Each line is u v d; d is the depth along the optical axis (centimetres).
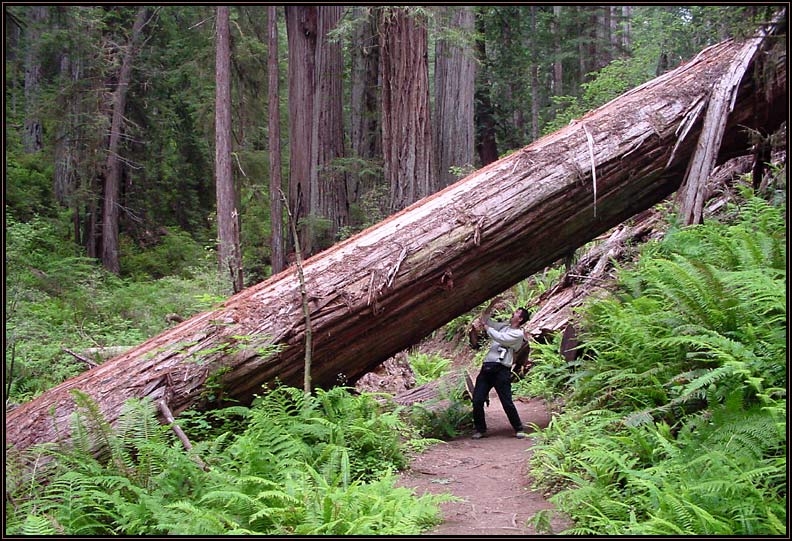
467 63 1700
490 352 695
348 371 641
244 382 576
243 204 2725
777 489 351
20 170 2153
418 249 618
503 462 589
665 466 393
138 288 1641
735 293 482
